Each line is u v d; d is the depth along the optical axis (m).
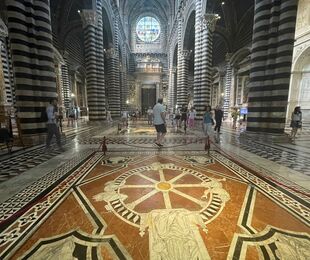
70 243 2.14
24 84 7.26
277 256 1.97
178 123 14.98
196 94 15.20
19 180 3.92
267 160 5.41
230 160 5.40
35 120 7.68
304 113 16.66
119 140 8.65
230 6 19.34
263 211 2.78
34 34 7.46
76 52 24.48
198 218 2.61
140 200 3.10
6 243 2.12
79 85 28.41
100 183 3.79
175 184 3.75
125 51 30.78
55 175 4.22
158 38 36.03
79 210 2.80
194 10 16.41
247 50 19.73
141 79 35.97
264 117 8.42
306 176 4.16
